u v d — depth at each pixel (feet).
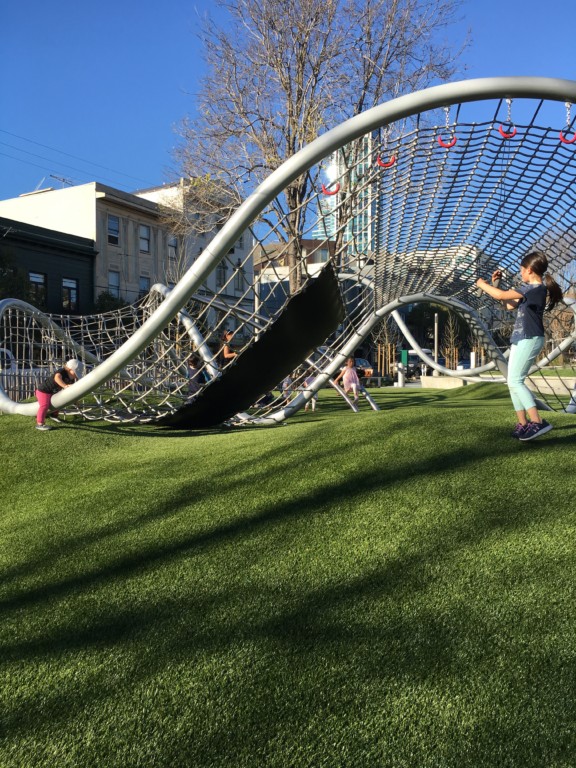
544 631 7.36
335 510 12.42
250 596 9.15
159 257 117.39
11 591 10.34
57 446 22.15
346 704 6.43
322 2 47.70
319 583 9.37
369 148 14.93
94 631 8.57
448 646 7.28
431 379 62.18
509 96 12.96
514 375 15.89
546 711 5.97
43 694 7.18
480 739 5.72
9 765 6.03
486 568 9.25
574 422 19.44
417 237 20.53
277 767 5.66
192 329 28.73
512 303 16.06
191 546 11.40
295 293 17.97
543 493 12.20
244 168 54.60
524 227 19.24
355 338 29.96
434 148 14.33
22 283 86.89
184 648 7.86
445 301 28.66
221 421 25.38
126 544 11.90
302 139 51.75
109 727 6.47
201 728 6.30
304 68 50.44
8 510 15.62
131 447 22.31
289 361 22.03
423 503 12.26
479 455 15.16
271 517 12.42
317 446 17.60
